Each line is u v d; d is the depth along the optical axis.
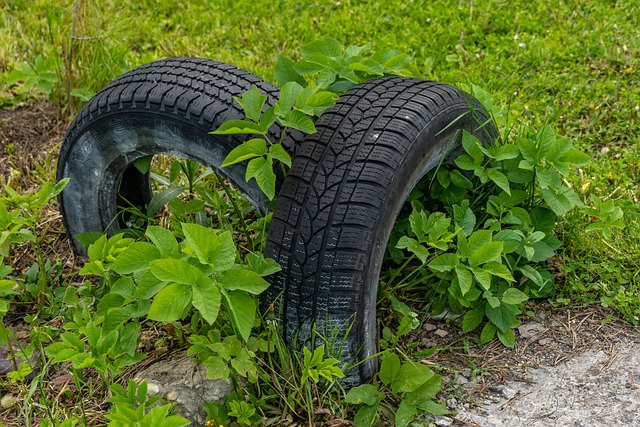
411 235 2.06
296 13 3.17
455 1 3.14
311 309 1.81
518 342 1.98
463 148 2.05
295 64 2.04
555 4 3.08
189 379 1.82
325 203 1.81
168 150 2.02
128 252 1.73
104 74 2.73
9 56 2.95
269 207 1.94
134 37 2.99
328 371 1.74
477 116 2.04
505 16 3.02
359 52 2.10
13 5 3.27
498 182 1.98
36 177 2.49
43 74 2.69
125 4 3.19
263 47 2.96
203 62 2.03
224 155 1.93
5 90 2.82
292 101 1.84
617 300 2.04
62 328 2.00
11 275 2.19
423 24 3.05
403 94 1.93
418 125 1.88
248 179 1.81
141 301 1.78
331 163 1.83
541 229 2.07
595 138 2.53
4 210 1.90
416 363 1.85
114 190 2.13
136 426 1.63
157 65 2.04
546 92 2.71
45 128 2.70
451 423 1.82
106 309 1.81
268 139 1.86
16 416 1.87
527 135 2.16
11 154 2.60
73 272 2.19
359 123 1.87
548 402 1.86
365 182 1.81
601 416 1.82
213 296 1.66
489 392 1.88
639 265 2.11
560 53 2.82
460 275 1.86
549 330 2.01
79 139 2.08
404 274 2.08
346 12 3.11
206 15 3.14
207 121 1.93
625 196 2.31
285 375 1.83
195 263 1.72
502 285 1.98
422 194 2.10
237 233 2.20
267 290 1.85
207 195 2.13
